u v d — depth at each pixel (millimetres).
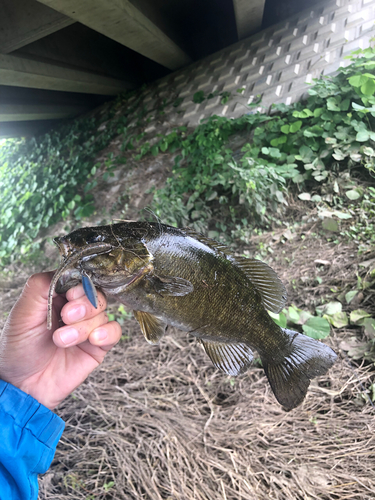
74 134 1629
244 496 448
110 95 1759
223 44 1538
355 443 459
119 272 281
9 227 1347
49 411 270
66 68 1337
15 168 1699
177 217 898
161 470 501
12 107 1457
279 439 491
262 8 1192
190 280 294
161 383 623
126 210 1093
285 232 768
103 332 274
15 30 1109
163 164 1178
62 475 537
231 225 859
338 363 539
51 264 1111
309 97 952
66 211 1198
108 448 554
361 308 582
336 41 1066
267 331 335
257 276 324
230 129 1048
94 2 944
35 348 286
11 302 993
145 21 1146
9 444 251
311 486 437
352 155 772
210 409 562
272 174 792
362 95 815
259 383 560
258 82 1152
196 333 313
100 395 637
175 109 1335
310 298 634
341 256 671
